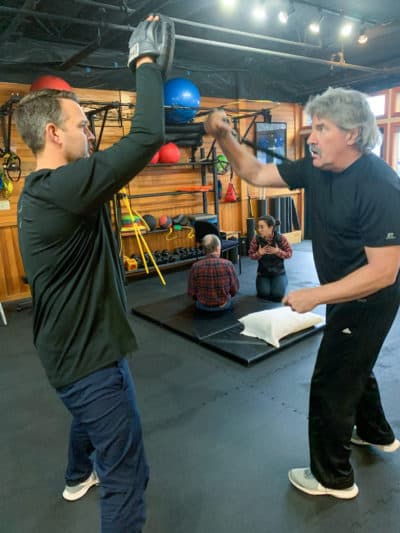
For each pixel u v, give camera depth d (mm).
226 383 2807
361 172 1402
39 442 2273
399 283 1560
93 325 1229
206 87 6574
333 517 1683
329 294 1378
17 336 3881
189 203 6570
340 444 1705
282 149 7629
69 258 1173
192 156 6379
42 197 1091
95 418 1251
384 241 1354
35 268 1186
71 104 1213
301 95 7559
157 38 1103
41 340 1263
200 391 2719
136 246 6074
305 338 3418
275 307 4062
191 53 6180
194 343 3465
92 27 4949
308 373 2885
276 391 2678
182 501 1797
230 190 6898
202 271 3836
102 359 1240
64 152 1228
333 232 1533
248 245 7176
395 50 6047
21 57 4875
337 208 1478
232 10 4836
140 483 1309
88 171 1043
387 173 1385
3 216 4883
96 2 4039
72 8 4480
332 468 1743
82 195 1059
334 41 5750
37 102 1181
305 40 5473
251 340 3330
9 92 4828
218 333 3508
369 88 6820
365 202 1381
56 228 1111
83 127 1250
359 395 1657
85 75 5332
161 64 1113
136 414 1324
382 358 3057
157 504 1785
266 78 7188
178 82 5148
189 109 5141
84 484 1853
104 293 1248
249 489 1854
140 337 3650
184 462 2045
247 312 3967
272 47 6148
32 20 4695
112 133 5652
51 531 1684
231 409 2500
